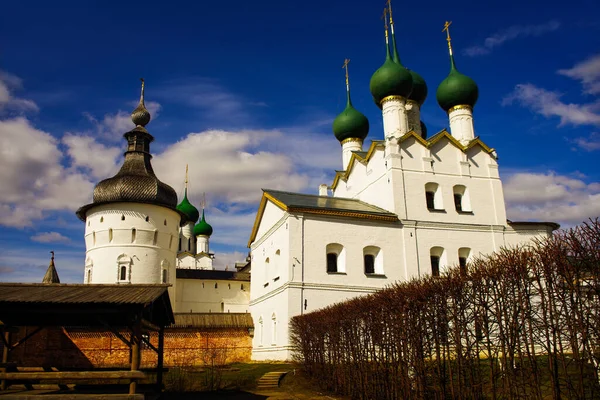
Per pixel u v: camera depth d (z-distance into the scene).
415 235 39.19
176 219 52.69
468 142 44.25
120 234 47.88
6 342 18.92
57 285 17.58
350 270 36.91
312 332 25.62
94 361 36.12
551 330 11.16
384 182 40.97
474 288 13.52
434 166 41.53
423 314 15.48
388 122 43.81
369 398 18.62
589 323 10.17
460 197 42.25
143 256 48.19
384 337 17.75
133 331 15.62
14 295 15.88
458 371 13.77
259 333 40.69
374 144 42.53
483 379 13.77
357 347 19.81
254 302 43.28
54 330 35.81
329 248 37.38
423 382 15.35
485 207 41.91
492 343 12.89
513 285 12.12
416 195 40.19
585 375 10.24
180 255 84.56
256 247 44.72
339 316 21.67
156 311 19.78
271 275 39.69
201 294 60.09
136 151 52.69
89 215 49.88
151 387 20.28
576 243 10.54
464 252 40.59
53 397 14.58
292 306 34.72
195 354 39.81
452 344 14.47
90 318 18.80
